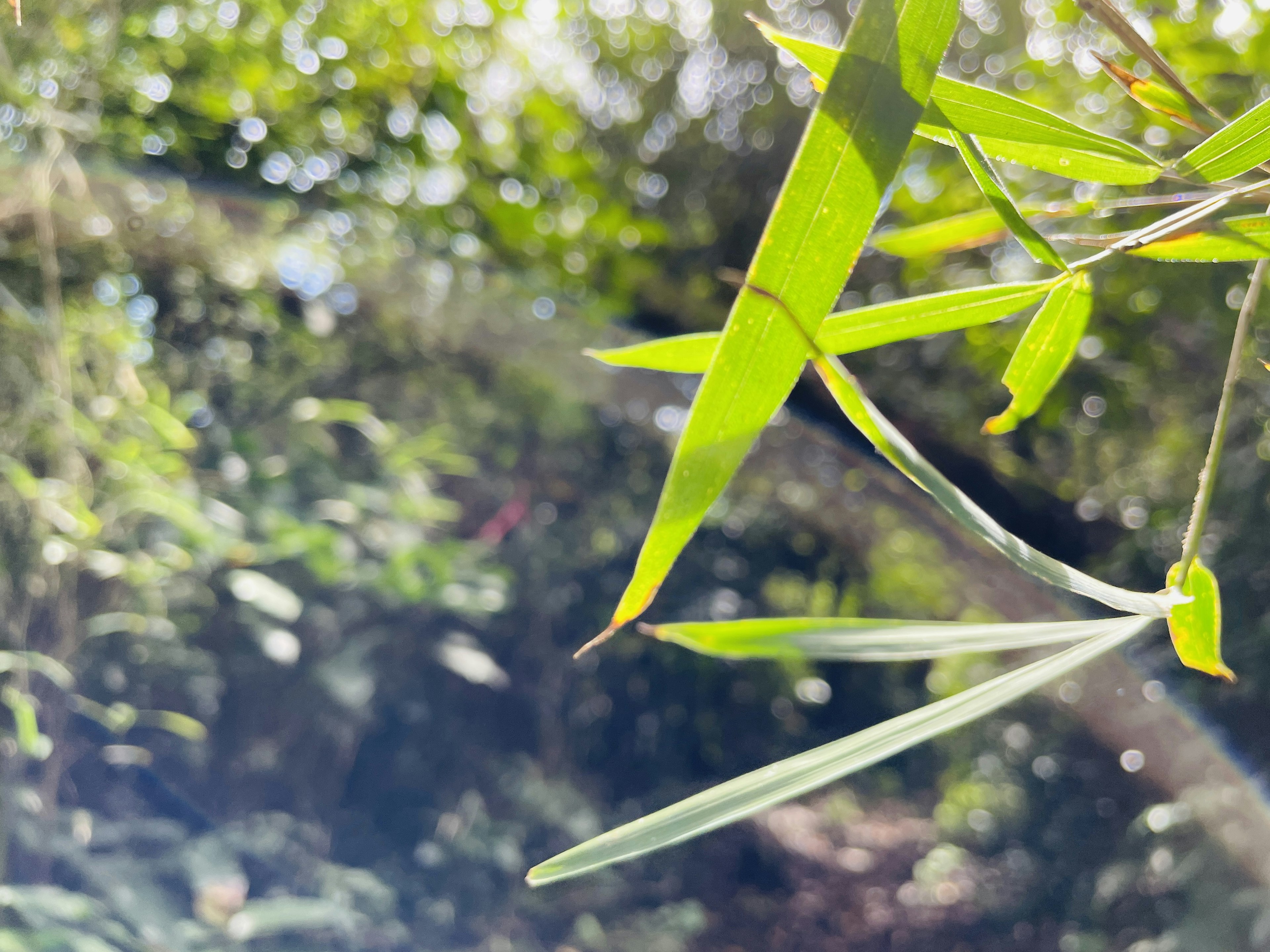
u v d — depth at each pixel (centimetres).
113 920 79
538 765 152
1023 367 29
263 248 118
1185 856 115
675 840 19
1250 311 24
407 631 127
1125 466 152
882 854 232
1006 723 167
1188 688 120
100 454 85
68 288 88
